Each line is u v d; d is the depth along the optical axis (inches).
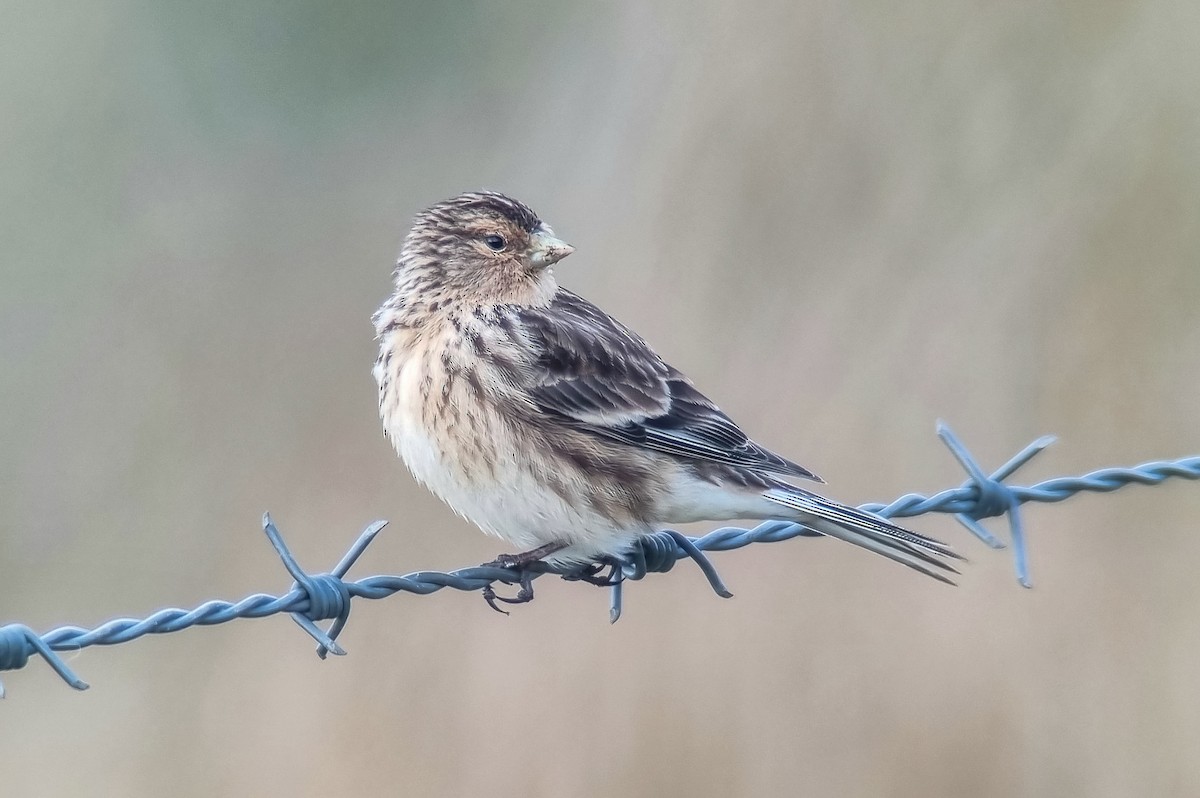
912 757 474.9
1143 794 471.5
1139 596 494.9
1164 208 540.4
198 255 788.6
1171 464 366.9
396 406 356.5
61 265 777.6
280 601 293.4
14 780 535.8
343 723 496.1
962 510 353.7
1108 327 534.0
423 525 548.1
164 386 669.3
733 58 581.3
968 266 549.0
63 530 619.8
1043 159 555.8
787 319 553.3
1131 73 553.3
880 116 566.6
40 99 827.4
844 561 493.0
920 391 533.0
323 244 798.5
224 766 505.4
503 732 485.1
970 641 483.8
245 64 914.7
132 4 879.1
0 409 675.4
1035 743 476.4
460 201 373.7
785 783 475.5
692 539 357.1
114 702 560.7
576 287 578.9
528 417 347.9
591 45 681.0
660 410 353.1
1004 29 565.3
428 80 910.4
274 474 601.6
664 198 576.7
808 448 528.7
